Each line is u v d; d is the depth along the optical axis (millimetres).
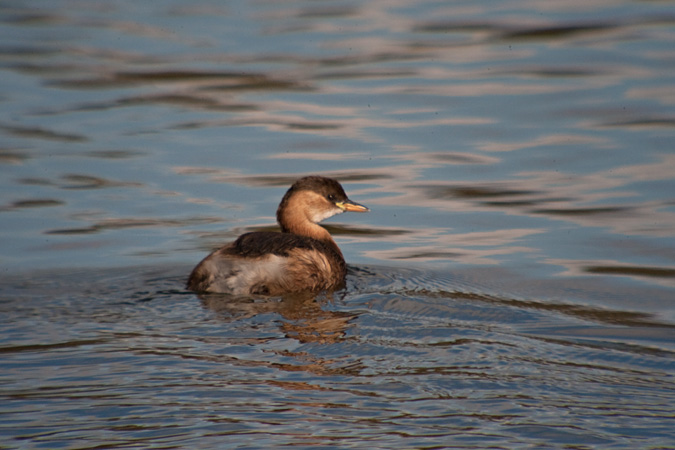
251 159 17531
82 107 20672
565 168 16656
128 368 8742
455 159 17281
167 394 8125
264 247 11805
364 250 13961
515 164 16953
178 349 9297
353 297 11406
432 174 16672
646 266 12828
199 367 8773
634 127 18312
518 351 9375
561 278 12430
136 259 13242
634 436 7309
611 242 13711
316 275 11773
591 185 15906
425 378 8555
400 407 7883
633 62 22375
